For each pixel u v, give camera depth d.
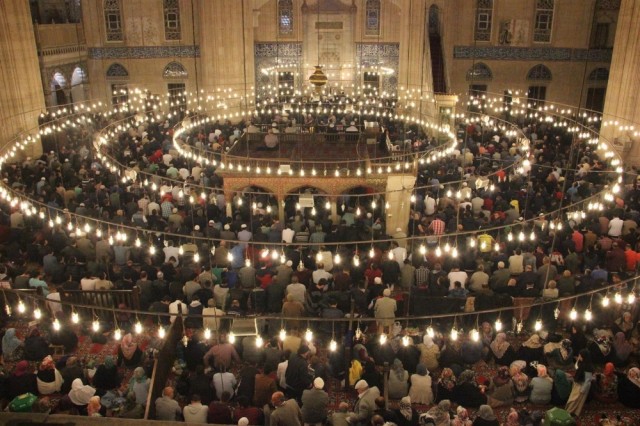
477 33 30.03
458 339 10.46
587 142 20.62
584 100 30.38
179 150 17.30
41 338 10.06
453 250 11.36
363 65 31.66
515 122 27.42
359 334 9.77
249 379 8.84
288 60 31.67
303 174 15.69
